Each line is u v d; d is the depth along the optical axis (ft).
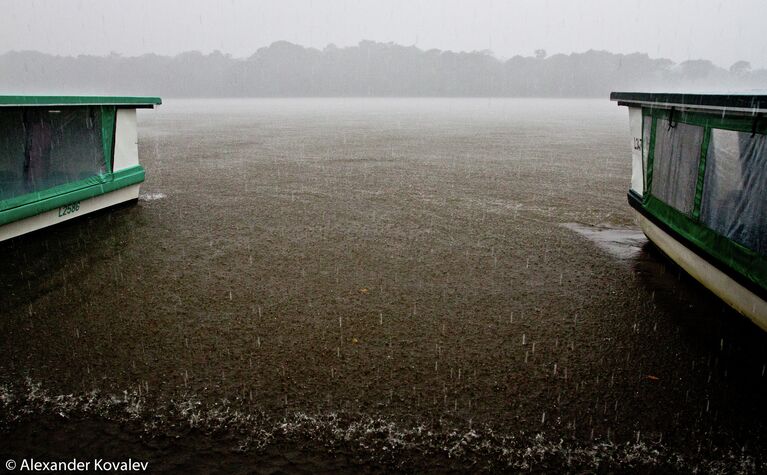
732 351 16.67
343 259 25.02
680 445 12.47
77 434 12.64
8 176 25.20
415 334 17.71
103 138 31.55
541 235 29.37
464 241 28.07
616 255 26.03
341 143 75.61
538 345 17.03
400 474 11.58
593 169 52.85
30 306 19.48
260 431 12.82
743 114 16.84
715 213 18.98
